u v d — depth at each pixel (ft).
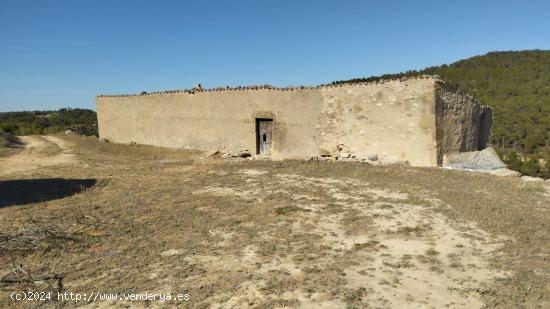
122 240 21.06
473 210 25.49
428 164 43.06
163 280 16.42
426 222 23.63
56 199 30.22
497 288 15.42
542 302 14.28
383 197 29.50
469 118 52.80
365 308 13.99
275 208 26.58
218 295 15.07
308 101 52.70
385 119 46.16
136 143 77.61
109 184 35.99
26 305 14.64
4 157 59.82
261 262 18.11
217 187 34.06
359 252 19.26
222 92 61.41
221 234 21.89
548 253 18.98
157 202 28.78
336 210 26.08
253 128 58.13
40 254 19.16
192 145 66.90
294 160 49.49
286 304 14.24
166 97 70.59
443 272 16.98
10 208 27.35
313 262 18.06
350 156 48.75
